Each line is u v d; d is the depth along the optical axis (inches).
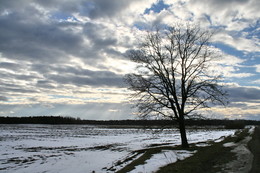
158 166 520.1
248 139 1142.3
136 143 1328.7
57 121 7322.8
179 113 901.2
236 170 423.5
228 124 3371.1
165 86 900.6
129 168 532.4
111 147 1143.6
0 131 2549.2
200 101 879.7
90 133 2421.3
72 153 940.6
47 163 732.0
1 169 658.8
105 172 575.5
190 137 1691.7
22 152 983.0
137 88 892.0
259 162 498.6
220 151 701.3
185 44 921.5
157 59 920.3
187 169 443.8
